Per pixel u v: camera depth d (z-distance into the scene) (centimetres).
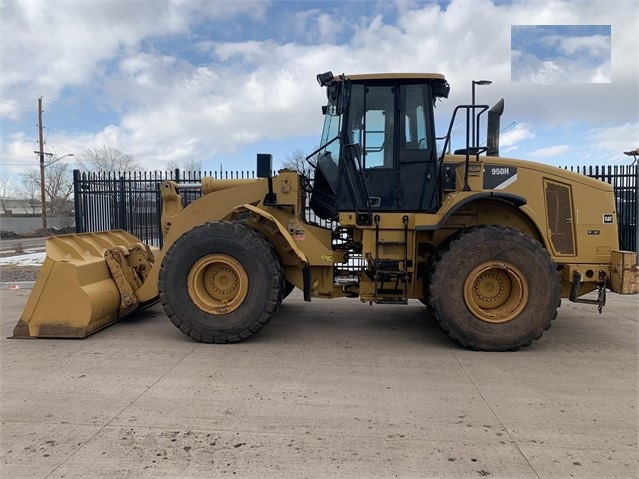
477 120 500
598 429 310
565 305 708
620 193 997
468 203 527
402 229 510
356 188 526
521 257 468
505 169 516
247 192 550
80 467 263
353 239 544
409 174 522
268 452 280
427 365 436
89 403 347
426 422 320
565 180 514
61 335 509
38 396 360
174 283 495
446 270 475
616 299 759
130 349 478
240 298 492
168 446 286
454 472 260
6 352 466
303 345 499
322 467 264
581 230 512
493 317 475
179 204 606
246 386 382
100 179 1095
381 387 382
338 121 540
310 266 531
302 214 573
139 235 1091
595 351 480
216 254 494
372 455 277
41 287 509
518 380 398
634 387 382
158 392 368
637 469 263
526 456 277
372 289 522
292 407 343
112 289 551
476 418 326
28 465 265
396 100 521
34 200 5725
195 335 496
